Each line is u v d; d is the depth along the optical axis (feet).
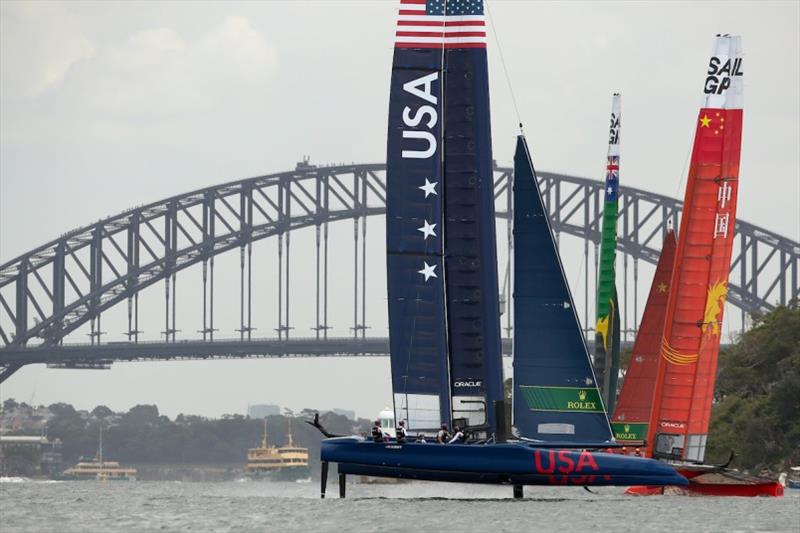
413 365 575.79
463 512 585.63
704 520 557.74
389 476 564.71
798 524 544.62
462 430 575.79
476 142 579.48
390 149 577.43
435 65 575.79
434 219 574.56
